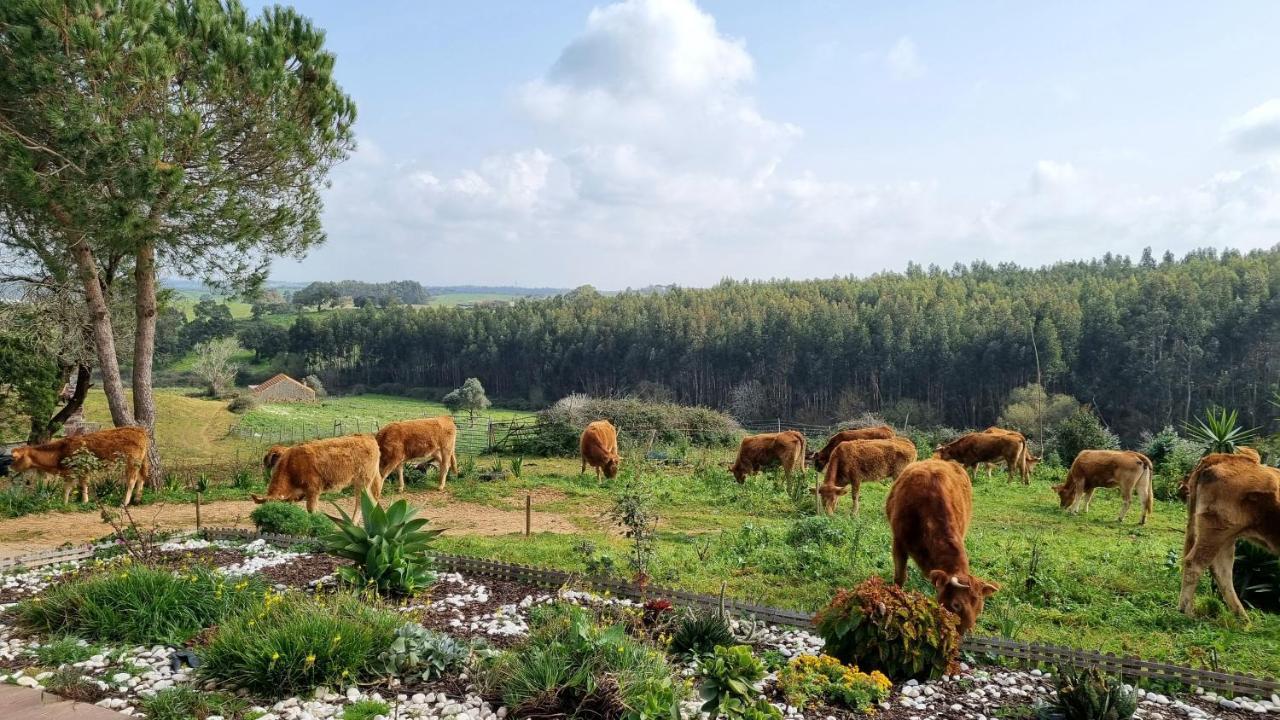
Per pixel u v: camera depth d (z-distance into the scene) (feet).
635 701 15.93
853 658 19.15
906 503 25.09
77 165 43.24
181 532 35.22
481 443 96.37
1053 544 36.19
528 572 26.96
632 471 62.34
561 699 16.78
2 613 23.11
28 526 41.29
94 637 20.62
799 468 56.49
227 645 18.12
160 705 16.02
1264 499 24.21
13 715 15.88
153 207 46.24
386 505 47.55
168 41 45.01
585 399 93.56
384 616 19.93
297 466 38.55
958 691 18.43
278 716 16.07
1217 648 21.67
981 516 45.65
